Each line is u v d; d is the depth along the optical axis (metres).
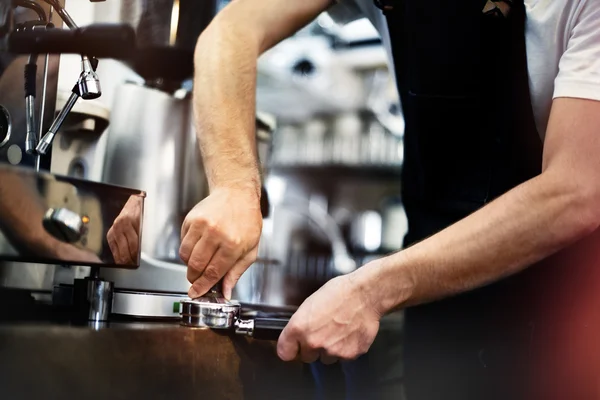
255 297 1.88
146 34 1.51
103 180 1.41
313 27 3.63
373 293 1.02
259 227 1.15
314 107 4.98
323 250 4.86
